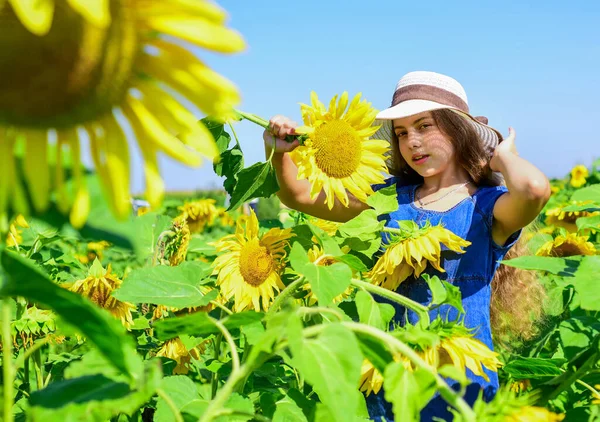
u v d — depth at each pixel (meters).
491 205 2.95
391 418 2.74
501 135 3.50
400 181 3.56
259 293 2.73
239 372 1.34
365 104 2.82
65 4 1.01
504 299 3.34
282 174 3.17
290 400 1.92
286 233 2.78
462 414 1.23
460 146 3.18
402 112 3.13
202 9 0.96
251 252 2.74
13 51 1.02
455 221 3.00
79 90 1.05
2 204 1.06
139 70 1.07
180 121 1.08
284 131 2.74
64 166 1.07
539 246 4.16
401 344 1.31
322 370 1.24
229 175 2.76
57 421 1.12
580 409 2.19
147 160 1.08
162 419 1.86
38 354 2.74
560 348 3.12
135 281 2.18
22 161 1.07
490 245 2.96
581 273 1.80
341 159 2.82
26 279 1.07
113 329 1.11
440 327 1.90
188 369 3.03
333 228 3.49
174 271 2.25
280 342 1.37
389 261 2.66
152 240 3.33
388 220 3.22
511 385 2.85
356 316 2.75
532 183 2.74
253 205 5.51
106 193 1.07
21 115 1.06
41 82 1.04
